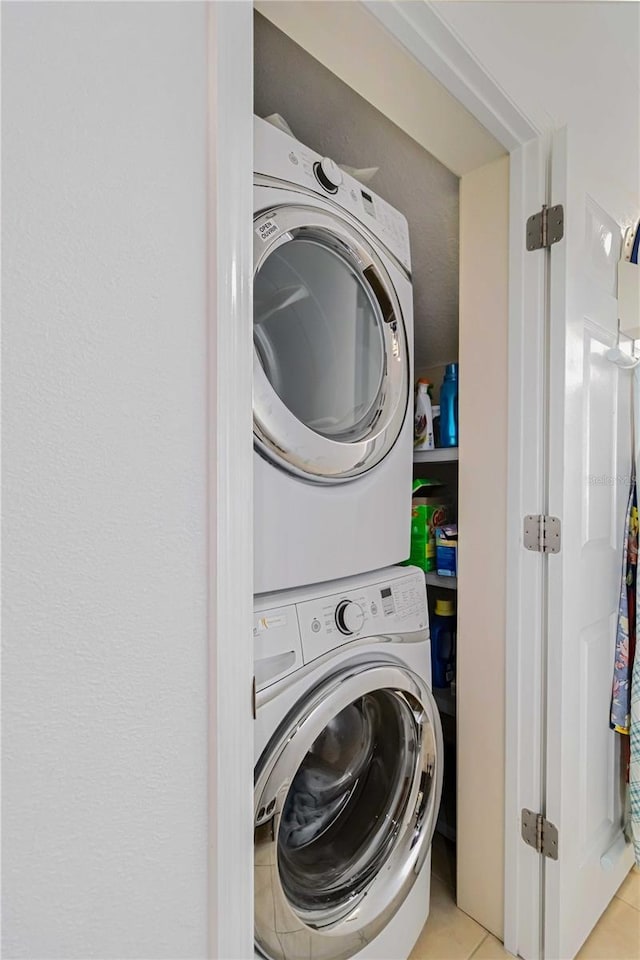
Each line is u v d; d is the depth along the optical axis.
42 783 0.45
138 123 0.51
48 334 0.45
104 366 0.49
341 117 1.34
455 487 1.91
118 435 0.50
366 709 1.16
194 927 0.56
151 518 0.52
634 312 1.49
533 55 1.13
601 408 1.37
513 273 1.24
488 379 1.30
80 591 0.47
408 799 1.16
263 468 0.90
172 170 0.54
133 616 0.51
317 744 1.06
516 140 1.19
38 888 0.45
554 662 1.20
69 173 0.46
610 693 1.45
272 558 0.92
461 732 1.37
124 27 0.50
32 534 0.45
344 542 1.06
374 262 1.14
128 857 0.51
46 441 0.45
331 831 1.11
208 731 0.57
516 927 1.25
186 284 0.55
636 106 1.54
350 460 1.05
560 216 1.18
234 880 0.60
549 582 1.21
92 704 0.48
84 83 0.47
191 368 0.55
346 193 1.10
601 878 1.39
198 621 0.56
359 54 0.93
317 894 1.00
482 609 1.32
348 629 1.00
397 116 1.11
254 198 0.89
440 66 0.96
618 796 1.49
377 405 1.20
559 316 1.18
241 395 0.60
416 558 1.53
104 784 0.49
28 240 0.44
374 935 1.03
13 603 0.44
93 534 0.48
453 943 1.28
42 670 0.45
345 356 1.16
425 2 0.86
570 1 1.24
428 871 1.26
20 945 0.44
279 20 0.86
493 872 1.30
